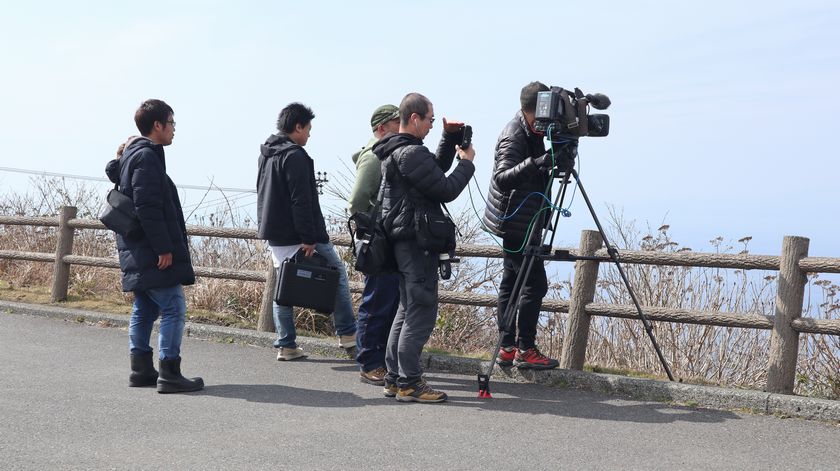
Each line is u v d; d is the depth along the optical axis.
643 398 6.73
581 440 5.37
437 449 5.05
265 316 9.21
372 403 6.34
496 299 7.95
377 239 6.29
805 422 6.02
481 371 7.62
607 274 8.91
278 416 5.85
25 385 6.59
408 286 6.25
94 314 10.00
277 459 4.76
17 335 8.90
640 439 5.43
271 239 7.45
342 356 8.34
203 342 9.02
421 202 6.14
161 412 5.89
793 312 6.62
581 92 6.71
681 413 6.22
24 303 10.80
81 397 6.26
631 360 8.70
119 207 6.49
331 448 5.02
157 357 8.14
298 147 7.29
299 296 7.08
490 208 7.00
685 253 7.06
